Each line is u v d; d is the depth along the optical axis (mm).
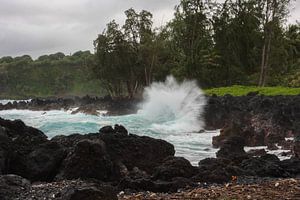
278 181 11594
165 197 10227
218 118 33500
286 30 71125
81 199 8352
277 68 60312
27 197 9797
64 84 172250
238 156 15484
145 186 11344
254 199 9609
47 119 39844
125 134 15562
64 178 12195
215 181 12141
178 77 59438
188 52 61625
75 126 31109
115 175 12883
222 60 61219
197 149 22656
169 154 15469
